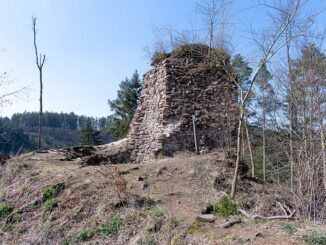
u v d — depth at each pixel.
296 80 9.68
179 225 5.74
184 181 8.73
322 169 7.16
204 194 7.84
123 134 31.91
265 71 12.32
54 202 7.12
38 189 7.88
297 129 8.39
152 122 13.00
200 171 9.33
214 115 12.71
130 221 6.16
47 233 6.29
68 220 6.54
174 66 12.98
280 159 9.59
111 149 13.37
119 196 6.82
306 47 10.31
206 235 5.28
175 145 12.20
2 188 8.93
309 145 7.55
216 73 13.21
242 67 10.82
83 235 6.02
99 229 6.10
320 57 10.02
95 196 7.12
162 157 11.93
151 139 12.79
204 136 12.47
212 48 11.36
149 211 6.37
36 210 7.12
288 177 8.37
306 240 4.88
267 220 5.96
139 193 7.54
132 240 5.70
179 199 7.30
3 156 11.19
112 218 6.32
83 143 34.69
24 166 10.00
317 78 9.50
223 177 9.07
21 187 8.34
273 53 8.20
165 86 12.68
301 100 8.91
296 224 5.56
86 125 35.31
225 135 12.17
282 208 7.02
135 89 33.28
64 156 11.82
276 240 4.91
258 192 8.73
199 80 13.05
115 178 7.42
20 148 12.34
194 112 12.66
